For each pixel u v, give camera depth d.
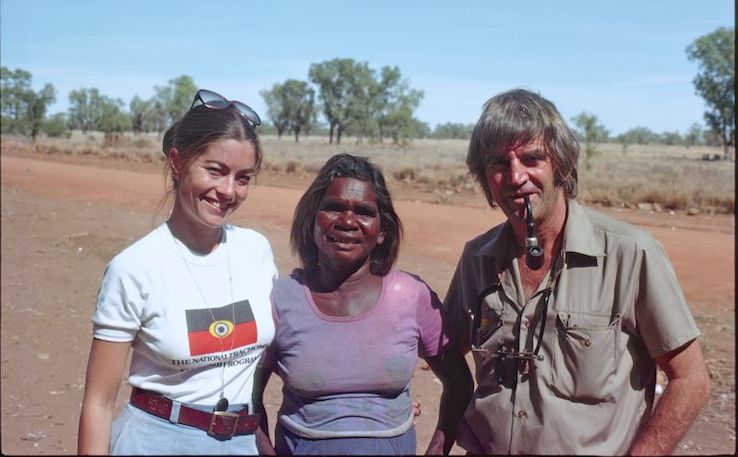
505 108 2.54
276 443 2.82
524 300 2.60
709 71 44.03
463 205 16.98
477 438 2.72
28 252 11.78
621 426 2.48
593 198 18.36
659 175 26.91
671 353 2.43
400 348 2.67
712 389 5.54
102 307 2.51
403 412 2.73
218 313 2.59
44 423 5.28
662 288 2.40
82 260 11.28
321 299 2.71
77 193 20.20
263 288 2.73
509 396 2.58
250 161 2.66
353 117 75.25
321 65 75.25
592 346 2.44
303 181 23.42
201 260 2.63
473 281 2.77
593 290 2.47
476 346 2.69
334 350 2.64
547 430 2.48
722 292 8.45
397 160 35.19
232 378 2.62
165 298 2.53
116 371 2.54
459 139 124.19
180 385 2.57
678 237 12.62
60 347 7.06
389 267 2.78
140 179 23.89
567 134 2.54
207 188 2.59
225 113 2.63
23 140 54.47
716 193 17.66
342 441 2.61
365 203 2.64
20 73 58.44
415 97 76.00
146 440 2.54
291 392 2.75
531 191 2.53
